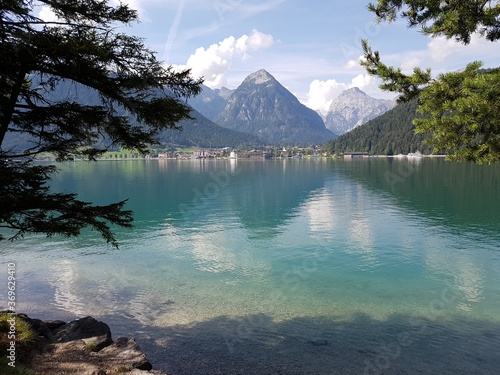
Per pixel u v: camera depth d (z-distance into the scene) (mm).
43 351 12281
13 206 8594
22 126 9547
